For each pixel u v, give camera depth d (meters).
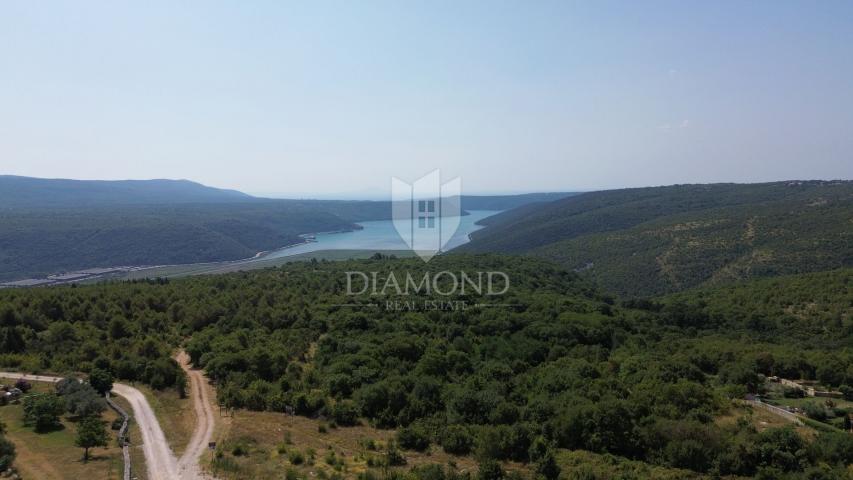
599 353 86.94
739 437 57.12
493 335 92.19
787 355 89.25
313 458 50.06
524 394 70.12
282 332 90.50
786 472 52.75
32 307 90.88
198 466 47.34
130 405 63.94
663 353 92.12
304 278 125.94
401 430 58.31
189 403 65.38
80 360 77.94
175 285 119.25
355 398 67.44
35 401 57.34
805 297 127.75
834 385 80.81
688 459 54.59
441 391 69.44
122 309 98.38
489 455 54.50
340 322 92.81
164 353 81.50
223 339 84.25
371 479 45.53
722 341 104.94
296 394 66.06
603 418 58.69
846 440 55.38
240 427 56.84
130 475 45.09
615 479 49.16
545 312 102.19
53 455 48.69
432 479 46.06
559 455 54.81
